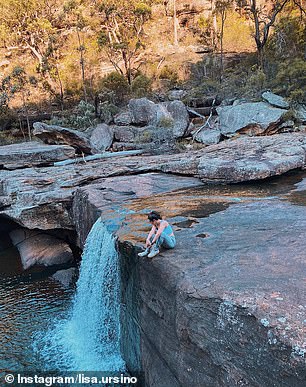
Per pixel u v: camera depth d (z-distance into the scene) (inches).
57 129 879.7
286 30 1187.3
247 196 452.1
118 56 1669.5
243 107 908.0
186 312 205.9
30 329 390.3
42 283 502.6
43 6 1733.5
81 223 509.7
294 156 551.2
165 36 1950.1
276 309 169.6
